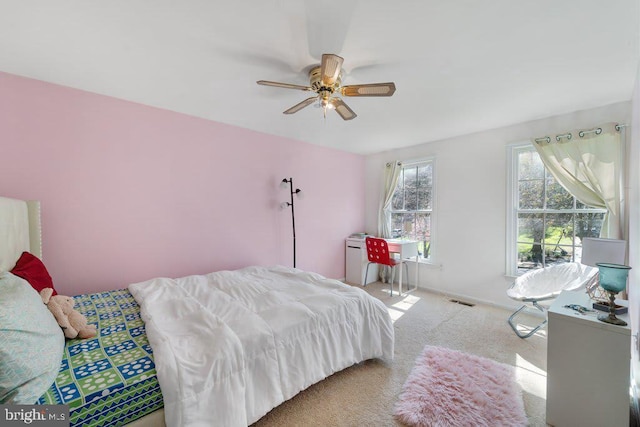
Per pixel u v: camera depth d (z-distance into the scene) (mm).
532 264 3041
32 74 1975
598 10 1323
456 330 2621
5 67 1877
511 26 1447
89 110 2264
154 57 1758
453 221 3643
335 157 4320
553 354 1477
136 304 1887
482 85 2123
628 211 2385
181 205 2771
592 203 2574
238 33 1517
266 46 1637
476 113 2730
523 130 3025
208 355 1218
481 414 1523
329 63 1473
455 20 1403
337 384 1820
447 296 3672
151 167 2580
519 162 3127
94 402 982
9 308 993
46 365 1008
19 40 1565
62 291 2170
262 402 1367
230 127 3121
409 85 2115
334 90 1793
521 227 3119
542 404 1645
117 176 2400
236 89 2225
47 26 1443
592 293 1811
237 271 2680
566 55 1717
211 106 2586
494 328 2662
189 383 1104
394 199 4457
